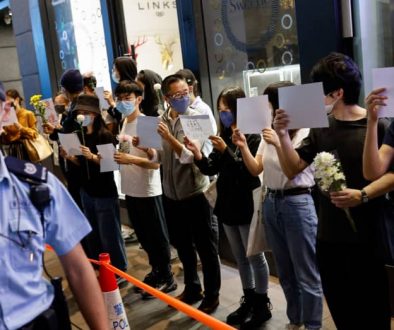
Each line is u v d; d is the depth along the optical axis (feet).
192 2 13.44
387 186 5.94
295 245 8.11
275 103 8.00
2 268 3.64
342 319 6.78
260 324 9.64
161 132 9.67
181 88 9.70
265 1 11.98
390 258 6.13
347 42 9.83
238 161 8.93
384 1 9.70
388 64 9.93
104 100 13.01
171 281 11.95
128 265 14.03
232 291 11.48
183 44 14.06
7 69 32.09
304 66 10.44
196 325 10.34
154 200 11.41
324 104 6.43
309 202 8.09
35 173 3.97
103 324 4.43
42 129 15.16
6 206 3.75
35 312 3.80
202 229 10.28
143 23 17.52
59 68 21.47
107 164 10.98
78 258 4.35
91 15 18.51
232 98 8.77
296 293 8.75
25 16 22.38
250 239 8.84
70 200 4.27
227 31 13.17
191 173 10.11
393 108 5.70
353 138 6.29
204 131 9.17
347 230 6.36
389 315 6.55
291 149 7.06
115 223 12.14
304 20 10.19
